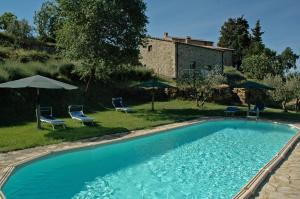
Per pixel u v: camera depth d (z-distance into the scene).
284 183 9.76
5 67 23.83
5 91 21.89
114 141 16.08
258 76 59.28
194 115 26.91
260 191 9.06
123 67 30.50
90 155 14.38
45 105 23.69
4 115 20.11
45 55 31.95
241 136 20.00
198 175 12.01
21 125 18.94
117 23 25.83
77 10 25.83
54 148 14.05
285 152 13.80
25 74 24.61
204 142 18.11
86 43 25.34
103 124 20.50
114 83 32.38
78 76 29.58
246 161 14.07
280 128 22.91
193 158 14.54
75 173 11.88
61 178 11.28
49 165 12.68
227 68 52.12
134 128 19.61
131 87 32.09
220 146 17.12
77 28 25.95
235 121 25.20
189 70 42.66
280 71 62.00
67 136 16.34
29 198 9.41
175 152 15.60
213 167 13.09
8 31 37.09
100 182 11.05
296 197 8.58
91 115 23.98
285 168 11.50
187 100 34.03
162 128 20.34
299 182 9.85
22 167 11.64
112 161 13.65
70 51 26.20
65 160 13.44
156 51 46.09
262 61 60.56
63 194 9.84
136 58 28.28
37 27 47.34
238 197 8.43
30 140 15.02
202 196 9.86
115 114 25.00
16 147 13.71
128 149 15.77
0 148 13.46
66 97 26.00
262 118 26.62
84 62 27.31
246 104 36.28
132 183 11.04
